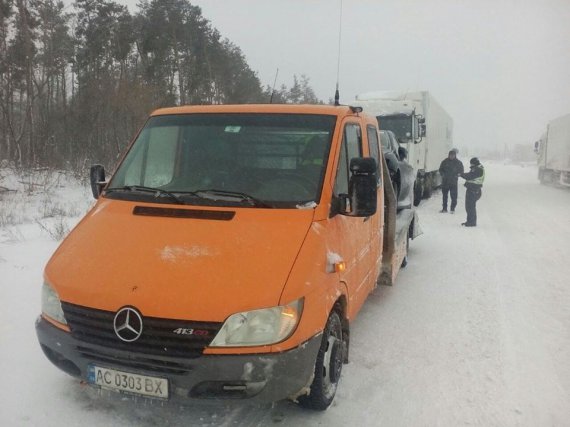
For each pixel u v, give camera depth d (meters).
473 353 4.87
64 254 3.54
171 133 4.32
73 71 33.34
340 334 3.93
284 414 3.67
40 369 4.18
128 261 3.28
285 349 2.99
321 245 3.42
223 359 2.92
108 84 24.97
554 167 28.75
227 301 2.96
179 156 4.19
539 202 19.98
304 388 3.25
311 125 4.11
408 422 3.64
